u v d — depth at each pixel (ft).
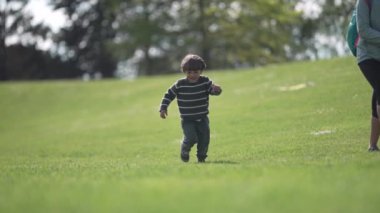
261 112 77.92
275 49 225.15
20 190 25.88
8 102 142.10
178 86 41.63
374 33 37.29
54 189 25.72
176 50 239.09
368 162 31.91
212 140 63.41
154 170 32.78
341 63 102.68
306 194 22.36
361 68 38.60
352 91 76.89
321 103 74.64
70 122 111.04
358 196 21.89
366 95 72.90
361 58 38.47
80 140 84.07
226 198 21.94
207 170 31.19
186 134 41.65
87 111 121.49
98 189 24.90
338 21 218.18
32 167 43.88
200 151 42.70
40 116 125.70
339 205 20.65
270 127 66.28
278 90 92.73
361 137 50.21
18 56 282.56
